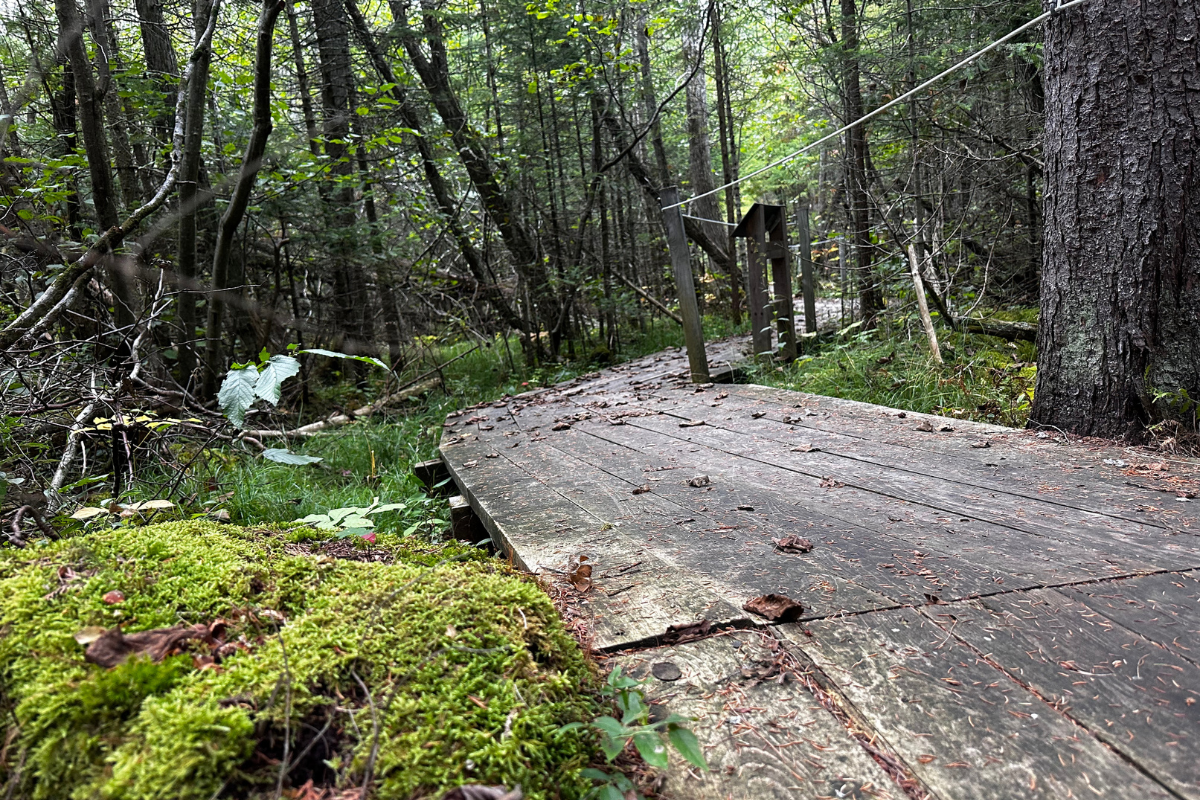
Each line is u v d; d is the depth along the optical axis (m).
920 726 1.25
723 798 1.10
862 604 1.71
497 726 1.08
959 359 5.46
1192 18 3.00
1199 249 3.08
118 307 4.97
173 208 6.19
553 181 10.55
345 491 4.35
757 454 3.47
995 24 6.38
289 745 1.02
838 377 5.74
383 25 9.45
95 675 1.08
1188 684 1.33
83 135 5.04
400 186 9.30
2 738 1.02
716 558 2.08
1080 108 3.25
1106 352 3.27
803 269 7.78
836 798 1.09
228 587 1.38
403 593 1.38
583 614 1.73
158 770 0.92
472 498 3.13
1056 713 1.26
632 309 11.03
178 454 4.39
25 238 4.28
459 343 10.91
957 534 2.19
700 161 13.86
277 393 2.19
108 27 6.33
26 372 3.65
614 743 1.15
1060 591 1.74
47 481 3.17
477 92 10.31
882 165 8.68
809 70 8.81
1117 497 2.46
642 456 3.64
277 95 7.29
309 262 8.29
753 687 1.39
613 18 8.65
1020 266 7.30
